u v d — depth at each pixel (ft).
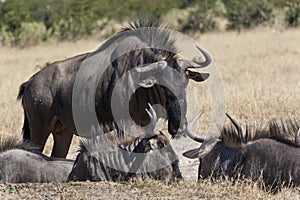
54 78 72.74
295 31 271.28
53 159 64.13
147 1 378.12
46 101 72.74
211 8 320.50
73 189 56.65
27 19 316.40
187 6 374.84
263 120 90.79
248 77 135.85
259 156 59.06
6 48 279.28
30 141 72.69
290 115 93.35
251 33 274.36
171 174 61.62
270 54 189.06
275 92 108.17
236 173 59.36
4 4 313.32
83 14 322.75
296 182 57.47
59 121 74.28
